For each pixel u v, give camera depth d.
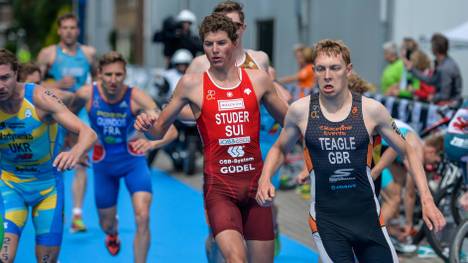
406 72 16.44
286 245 11.17
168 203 14.72
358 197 6.40
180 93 6.81
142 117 6.98
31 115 7.20
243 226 6.95
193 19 20.42
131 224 12.80
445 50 14.71
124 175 9.30
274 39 25.48
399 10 18.89
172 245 11.42
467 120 9.52
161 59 35.25
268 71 8.46
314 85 17.61
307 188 14.64
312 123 6.32
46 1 61.69
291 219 12.88
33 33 64.94
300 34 23.69
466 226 8.57
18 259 10.63
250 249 6.93
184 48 20.17
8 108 7.18
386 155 7.79
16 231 7.39
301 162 16.44
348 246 6.46
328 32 22.27
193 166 17.77
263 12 26.05
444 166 10.66
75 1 35.62
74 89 13.17
